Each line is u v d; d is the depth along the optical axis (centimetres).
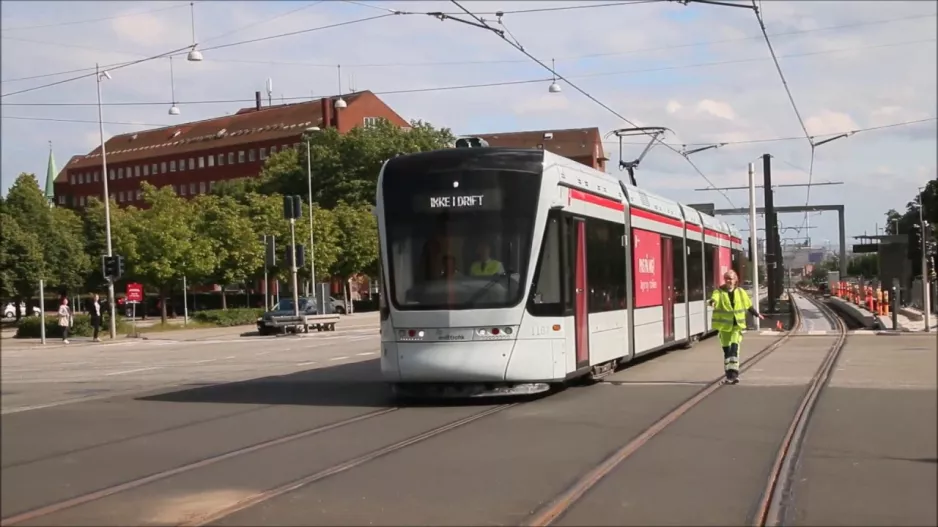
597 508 764
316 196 7794
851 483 839
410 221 1413
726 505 769
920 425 1134
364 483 868
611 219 1739
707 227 2752
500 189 1398
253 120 11750
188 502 808
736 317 1595
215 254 5991
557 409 1332
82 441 1141
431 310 1377
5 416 1395
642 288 1950
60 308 4025
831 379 1630
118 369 2448
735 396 1441
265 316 4431
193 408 1461
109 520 752
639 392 1515
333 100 10600
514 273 1377
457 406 1401
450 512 758
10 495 844
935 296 3466
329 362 2466
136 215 6103
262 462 982
